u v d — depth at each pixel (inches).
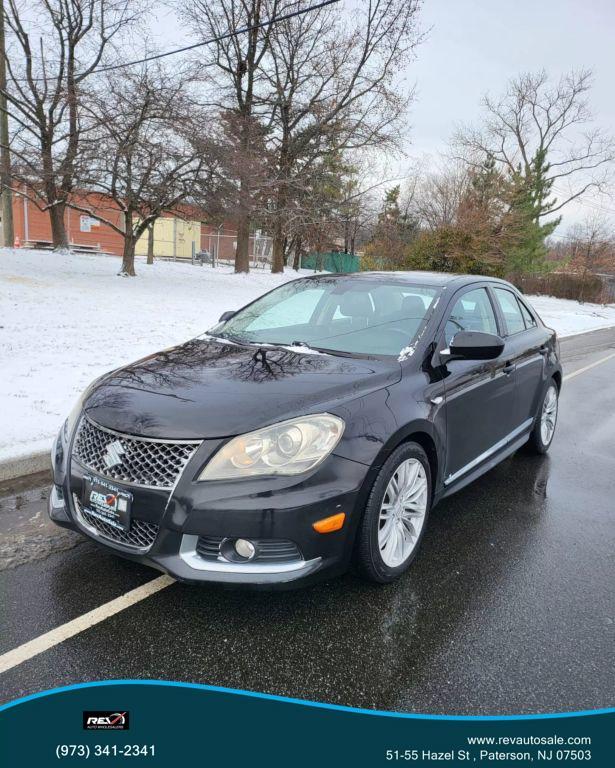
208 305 550.3
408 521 128.8
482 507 172.6
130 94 571.8
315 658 102.2
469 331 141.3
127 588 120.4
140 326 402.6
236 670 98.7
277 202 878.4
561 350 575.5
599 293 1647.4
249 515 101.3
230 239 1537.9
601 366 473.4
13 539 139.5
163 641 104.6
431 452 134.9
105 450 110.9
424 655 104.2
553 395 225.3
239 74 891.4
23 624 107.7
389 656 103.4
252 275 961.5
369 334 150.3
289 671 99.0
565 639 110.5
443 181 1405.0
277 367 130.7
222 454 103.3
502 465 211.9
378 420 116.3
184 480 102.8
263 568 103.3
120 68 604.4
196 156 602.2
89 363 288.0
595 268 1724.9
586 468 211.8
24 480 174.9
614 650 108.0
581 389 370.3
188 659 100.6
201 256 1261.1
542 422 216.7
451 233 990.4
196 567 102.9
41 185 599.5
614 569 138.3
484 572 134.1
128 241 684.1
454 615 116.4
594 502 179.6
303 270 1423.5
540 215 1489.9
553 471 207.2
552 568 137.4
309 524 103.7
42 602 114.7
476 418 156.1
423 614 116.2
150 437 106.0
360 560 116.7
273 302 181.9
